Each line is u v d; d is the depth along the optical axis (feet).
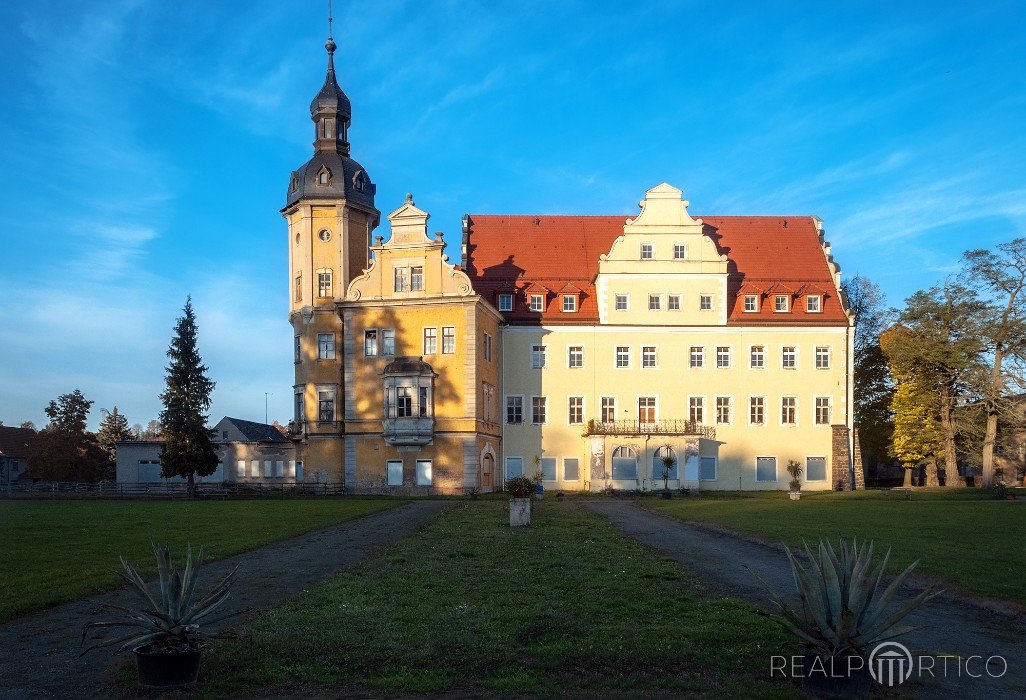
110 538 92.99
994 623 50.31
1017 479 246.88
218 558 78.59
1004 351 195.42
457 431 197.16
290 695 37.99
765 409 221.25
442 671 41.16
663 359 221.87
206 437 221.05
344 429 205.57
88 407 291.38
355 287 204.95
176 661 38.86
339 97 223.10
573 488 220.23
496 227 241.55
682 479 214.48
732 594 59.31
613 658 42.86
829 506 136.98
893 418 253.65
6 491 233.35
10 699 37.88
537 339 223.51
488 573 69.00
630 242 223.30
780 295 224.94
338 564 75.61
